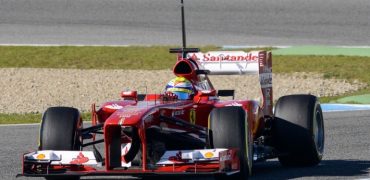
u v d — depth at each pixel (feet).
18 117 201.36
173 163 103.24
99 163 105.29
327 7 408.87
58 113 111.86
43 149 110.52
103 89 258.37
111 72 297.33
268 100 130.62
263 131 125.08
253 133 118.83
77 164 105.81
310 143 124.36
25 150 148.46
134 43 354.13
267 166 130.62
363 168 124.88
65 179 112.47
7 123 191.21
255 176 118.93
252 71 128.88
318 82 269.03
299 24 380.58
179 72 119.85
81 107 223.30
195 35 364.79
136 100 118.93
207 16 399.44
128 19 399.03
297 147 124.88
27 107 224.53
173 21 392.88
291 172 122.42
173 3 425.69
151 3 426.10
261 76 128.26
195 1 427.33
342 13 397.19
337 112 200.44
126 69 307.58
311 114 124.98
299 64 304.71
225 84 264.31
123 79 280.10
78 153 106.42
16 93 250.98
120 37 366.02
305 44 343.26
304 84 264.93
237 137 106.63
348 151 143.54
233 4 420.77
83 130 113.29
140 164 106.93
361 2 417.49
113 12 411.54
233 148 106.42
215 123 107.45
